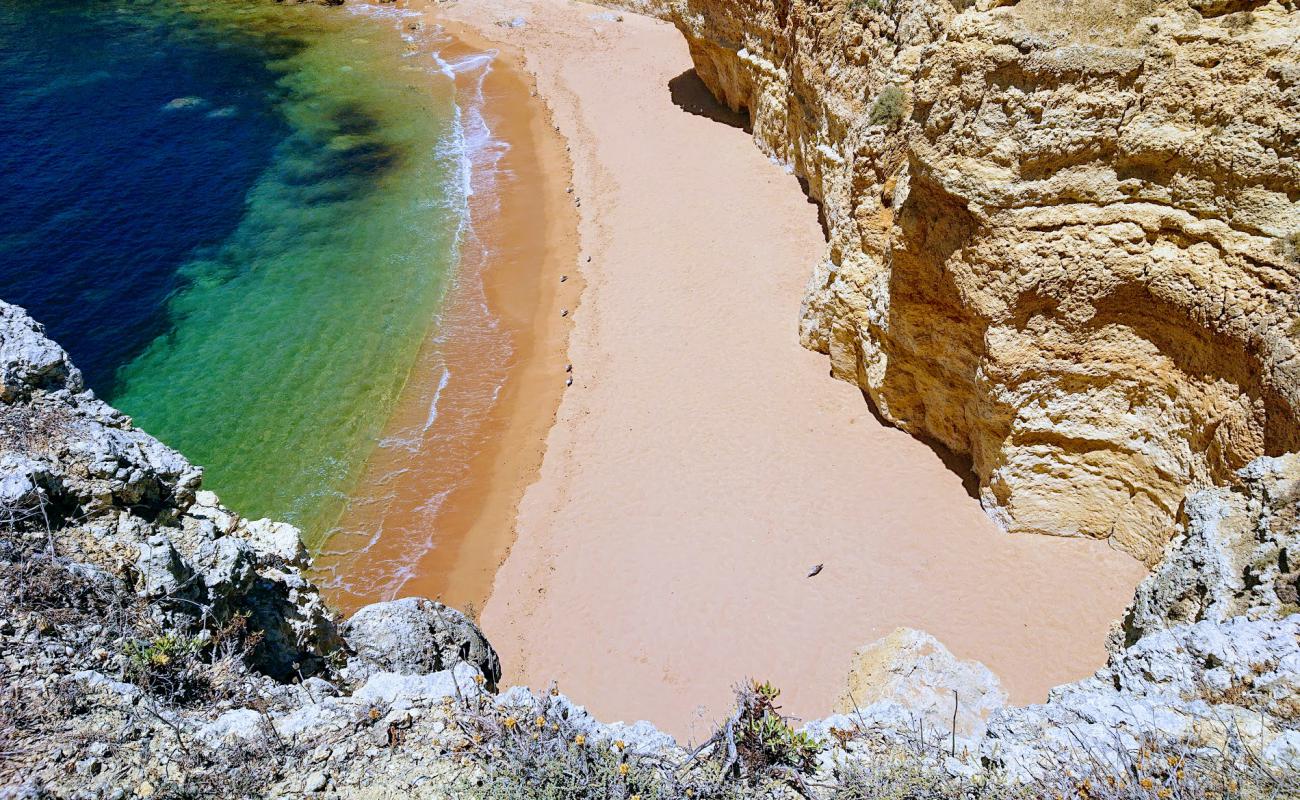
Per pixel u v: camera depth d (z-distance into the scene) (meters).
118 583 8.89
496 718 8.72
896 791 8.41
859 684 13.59
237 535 10.88
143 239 37.84
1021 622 17.91
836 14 27.72
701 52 40.66
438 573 22.47
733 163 36.69
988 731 9.26
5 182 41.75
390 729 8.55
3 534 8.57
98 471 9.34
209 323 32.88
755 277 29.62
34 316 33.16
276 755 8.15
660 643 19.11
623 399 26.22
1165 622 12.34
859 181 22.73
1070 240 16.20
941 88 16.72
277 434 27.62
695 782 8.48
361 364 30.30
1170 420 16.73
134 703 8.10
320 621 11.37
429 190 40.28
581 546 21.94
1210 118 14.54
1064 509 18.84
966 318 18.52
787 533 20.78
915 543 19.89
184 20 63.28
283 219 39.09
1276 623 9.61
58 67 55.12
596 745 8.60
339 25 61.38
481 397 28.08
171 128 47.47
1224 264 14.88
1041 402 17.84
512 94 48.47
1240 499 12.23
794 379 25.19
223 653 9.31
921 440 22.36
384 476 25.73
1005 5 16.19
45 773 7.29
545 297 31.89
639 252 32.44
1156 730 8.51
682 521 21.80
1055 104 15.42
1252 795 7.63
